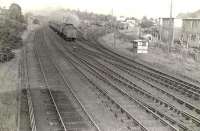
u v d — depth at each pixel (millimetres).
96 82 27547
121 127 16172
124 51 55250
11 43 50125
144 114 18438
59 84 26516
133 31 96625
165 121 16500
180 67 36938
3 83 25891
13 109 18719
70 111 18844
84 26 125375
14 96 21875
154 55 47938
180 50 49375
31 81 27469
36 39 72250
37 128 15859
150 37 71188
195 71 34750
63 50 52812
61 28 79250
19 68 33625
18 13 101812
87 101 21219
